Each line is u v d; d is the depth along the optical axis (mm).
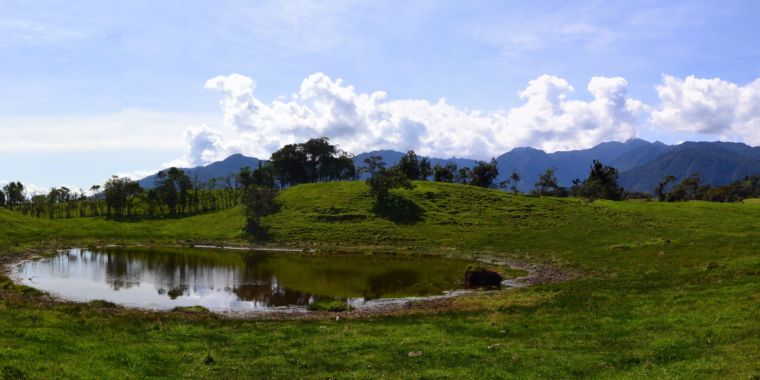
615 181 196250
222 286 57531
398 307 45062
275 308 45344
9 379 19031
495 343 27562
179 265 74500
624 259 65375
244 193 124812
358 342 28750
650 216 114375
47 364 21188
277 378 22047
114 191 158875
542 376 21125
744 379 17328
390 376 21953
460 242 101375
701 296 34750
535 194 193125
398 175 144500
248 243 106688
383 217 126250
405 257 86750
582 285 47312
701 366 20031
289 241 108375
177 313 39844
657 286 41562
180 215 159375
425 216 126250
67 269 68375
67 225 121688
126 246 100875
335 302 45688
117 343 26922
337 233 114062
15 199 179375
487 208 133000
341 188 155125
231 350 26922
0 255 78000
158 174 174125
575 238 91625
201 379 21734
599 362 22516
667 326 27922
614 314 32906
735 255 55656
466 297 48281
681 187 190750
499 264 76062
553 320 32938
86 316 35188
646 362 21656
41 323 29594
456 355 25281
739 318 27172
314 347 27812
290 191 157250
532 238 97000
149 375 21828
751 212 115312
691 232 86750
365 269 72250
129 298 49375
